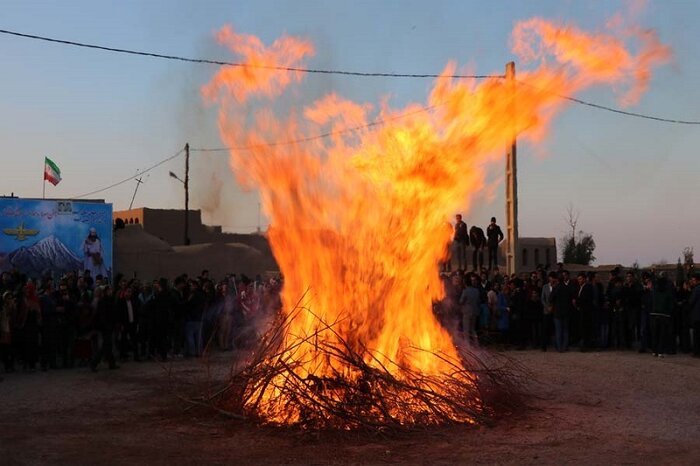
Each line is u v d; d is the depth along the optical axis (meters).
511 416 10.17
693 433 9.16
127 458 8.06
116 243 29.91
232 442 8.83
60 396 12.39
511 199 23.03
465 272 21.05
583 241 45.62
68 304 16.56
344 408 9.43
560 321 19.02
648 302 18.34
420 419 9.56
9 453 8.32
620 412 10.56
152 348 17.81
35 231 26.23
